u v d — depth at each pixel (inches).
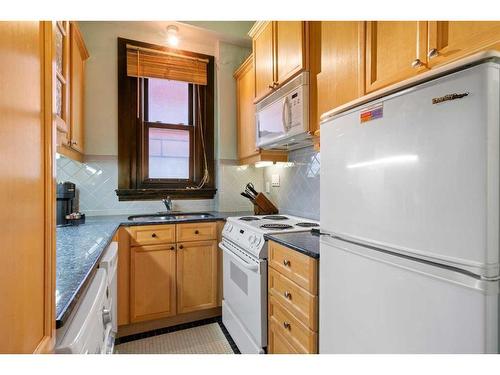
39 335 20.8
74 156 83.1
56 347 23.3
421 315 26.6
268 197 113.1
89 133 95.8
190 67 109.3
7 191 16.3
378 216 31.2
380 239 31.0
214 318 93.7
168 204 104.0
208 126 114.2
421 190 26.4
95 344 30.4
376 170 31.5
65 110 66.5
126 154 101.0
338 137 37.9
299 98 66.0
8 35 16.6
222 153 111.2
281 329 56.6
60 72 63.5
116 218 91.7
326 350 41.1
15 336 17.2
